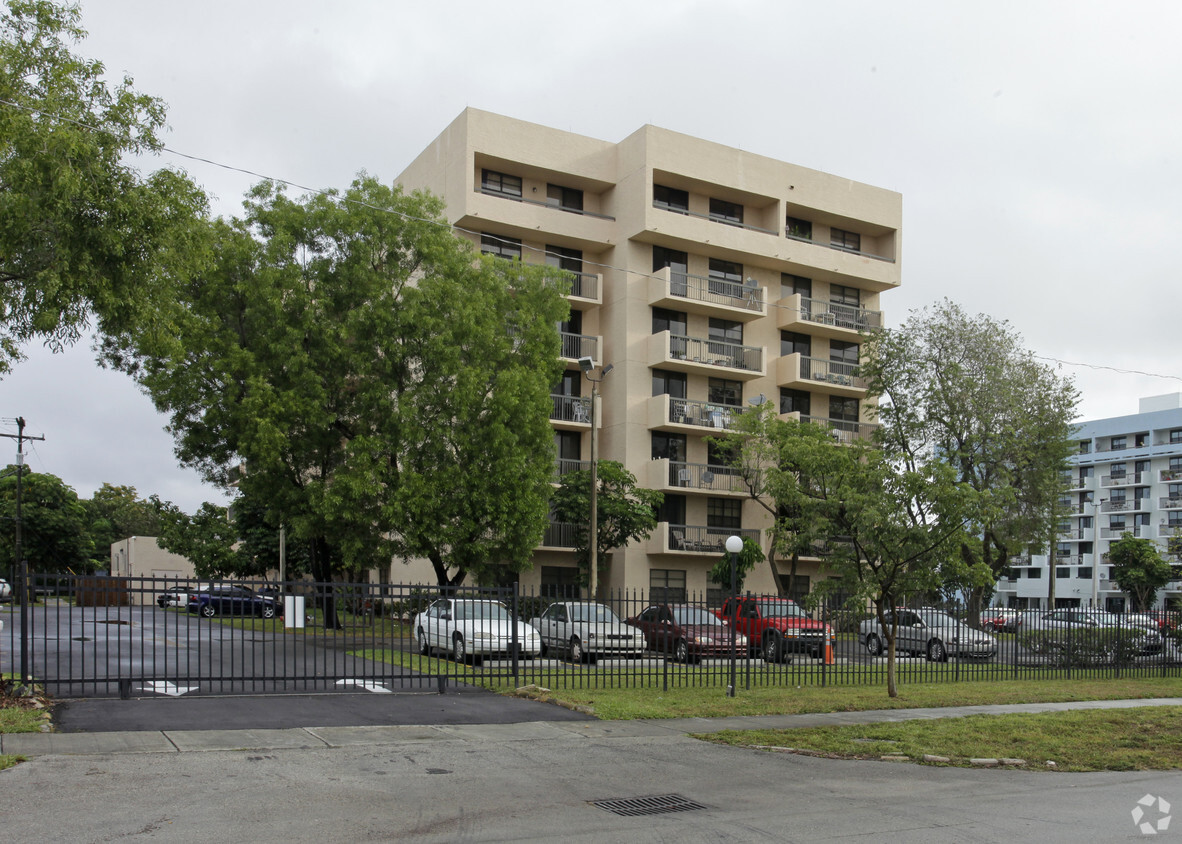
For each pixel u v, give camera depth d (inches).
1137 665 907.4
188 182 593.3
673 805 327.6
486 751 410.6
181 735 407.8
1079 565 3034.0
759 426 1353.3
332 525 1002.7
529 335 1086.4
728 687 642.2
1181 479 2824.8
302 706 499.8
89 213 525.0
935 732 490.0
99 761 353.1
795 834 290.0
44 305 515.2
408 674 635.5
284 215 1023.0
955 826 305.4
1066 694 683.4
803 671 730.2
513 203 1366.9
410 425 957.8
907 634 933.2
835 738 470.0
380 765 371.6
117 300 534.3
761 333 1566.2
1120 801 351.9
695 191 1514.5
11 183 511.8
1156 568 2436.0
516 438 1006.4
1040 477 1323.8
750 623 778.8
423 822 291.1
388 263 1029.2
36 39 568.7
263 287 983.0
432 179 1432.1
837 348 1649.9
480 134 1355.8
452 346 989.2
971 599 952.9
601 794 340.8
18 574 484.1
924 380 1391.5
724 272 1535.4
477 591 631.2
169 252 565.6
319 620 635.5
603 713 519.8
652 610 809.5
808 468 696.4
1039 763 427.5
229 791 319.0
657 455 1448.1
